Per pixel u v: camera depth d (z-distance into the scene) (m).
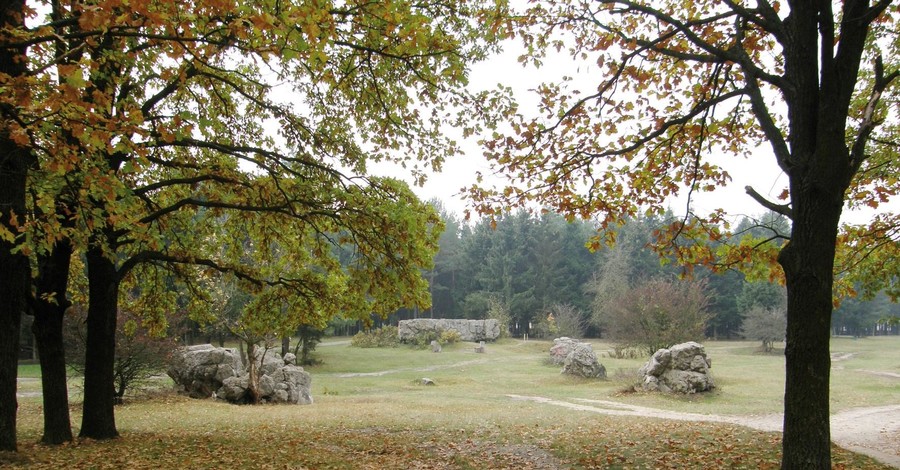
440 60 9.53
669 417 16.67
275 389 20.42
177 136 6.20
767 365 36.34
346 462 9.08
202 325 13.88
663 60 9.19
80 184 6.46
